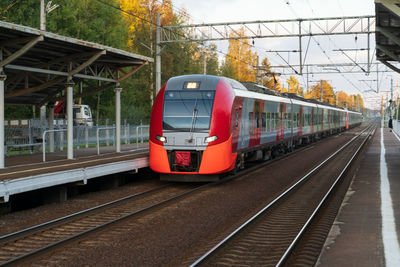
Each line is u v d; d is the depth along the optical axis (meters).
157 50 22.14
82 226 8.27
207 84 13.23
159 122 12.96
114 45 33.28
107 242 7.16
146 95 39.28
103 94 36.62
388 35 14.02
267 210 9.55
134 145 22.09
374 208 9.33
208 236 7.65
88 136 21.95
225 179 14.25
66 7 29.39
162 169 12.80
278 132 20.58
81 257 6.38
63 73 13.09
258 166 17.72
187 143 12.54
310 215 9.16
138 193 11.60
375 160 19.16
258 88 17.98
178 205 10.25
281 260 5.91
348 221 8.22
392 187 12.02
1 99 10.95
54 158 13.94
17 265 6.04
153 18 40.44
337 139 38.72
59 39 11.05
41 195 11.22
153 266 6.05
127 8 38.25
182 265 6.04
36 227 7.87
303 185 13.31
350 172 16.00
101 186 13.37
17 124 17.75
